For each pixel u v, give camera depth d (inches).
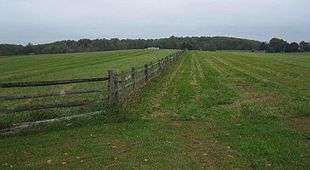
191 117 609.6
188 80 1268.5
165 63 1798.7
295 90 989.8
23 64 2763.3
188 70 1771.7
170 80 1261.1
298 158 396.5
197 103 759.7
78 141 471.5
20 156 418.3
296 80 1290.6
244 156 405.4
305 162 385.7
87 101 589.3
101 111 602.9
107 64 2482.8
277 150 421.1
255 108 694.5
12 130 508.4
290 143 449.1
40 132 522.0
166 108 698.2
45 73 1808.6
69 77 1546.5
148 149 434.3
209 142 460.1
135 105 727.7
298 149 425.4
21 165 390.3
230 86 1091.3
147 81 1120.8
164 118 604.4
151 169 373.1
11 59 3818.9
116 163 391.9
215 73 1601.9
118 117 588.1
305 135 487.5
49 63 2847.0
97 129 527.5
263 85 1120.8
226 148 434.6
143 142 462.3
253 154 410.0
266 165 377.4
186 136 489.1
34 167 384.5
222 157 404.5
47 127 534.6
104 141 469.1
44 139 482.9
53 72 1867.6
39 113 612.1
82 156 415.2
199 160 396.8
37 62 3056.1
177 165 382.9
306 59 3464.6
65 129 534.9
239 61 2805.1
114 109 618.8
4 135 501.4
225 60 2940.5
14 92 1010.1
